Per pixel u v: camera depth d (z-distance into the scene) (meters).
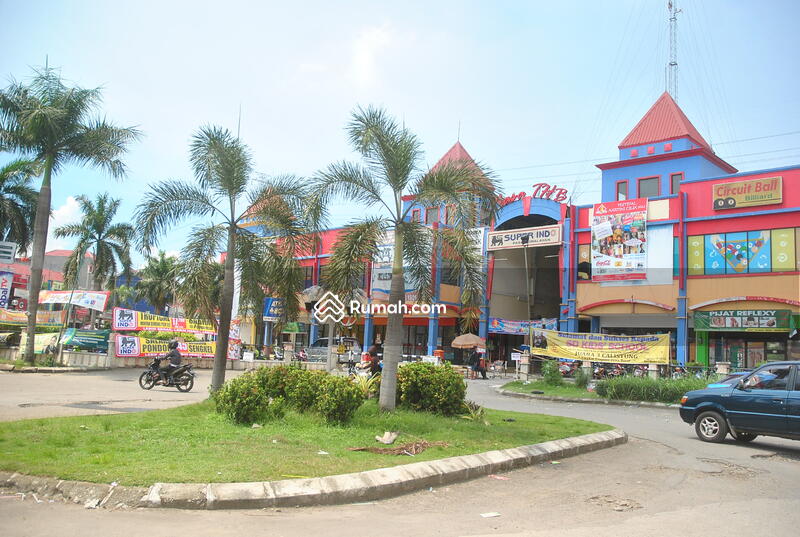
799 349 27.12
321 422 10.28
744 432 11.63
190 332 30.42
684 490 7.68
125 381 20.17
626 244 31.62
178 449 7.69
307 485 6.43
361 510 6.24
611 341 23.47
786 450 11.37
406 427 10.44
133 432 8.80
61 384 17.88
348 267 12.09
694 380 20.06
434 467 7.73
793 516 6.46
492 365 36.59
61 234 41.41
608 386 20.92
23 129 21.91
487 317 36.62
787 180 27.62
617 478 8.36
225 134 14.24
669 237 30.42
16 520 5.24
